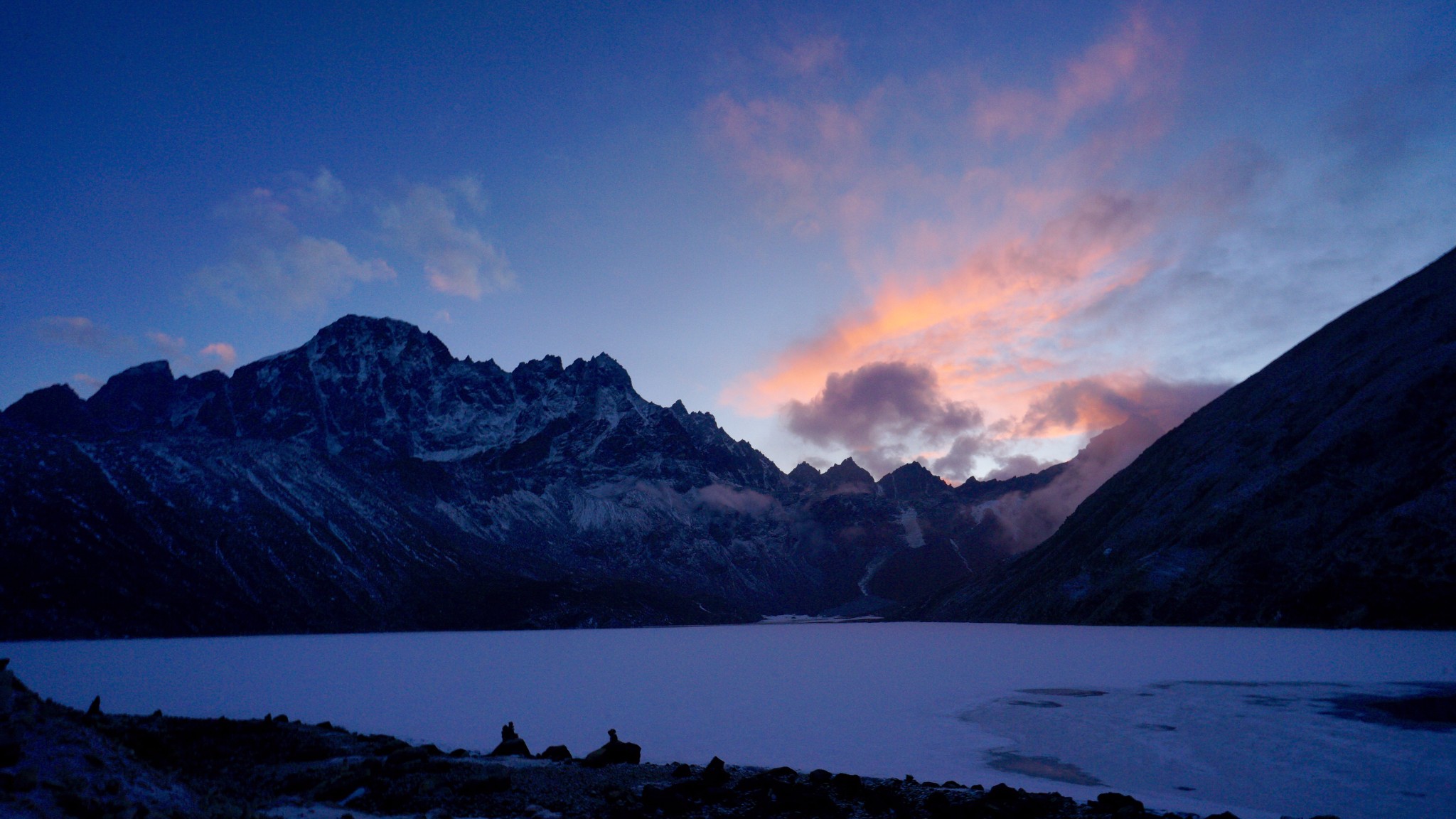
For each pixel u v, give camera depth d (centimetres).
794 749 4294
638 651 15112
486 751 4269
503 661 12150
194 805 1938
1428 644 8862
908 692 6956
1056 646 11738
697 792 2769
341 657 13388
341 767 3262
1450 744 3972
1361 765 3559
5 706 1884
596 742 4588
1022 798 2764
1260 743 4116
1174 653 9369
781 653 13388
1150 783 3341
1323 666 7388
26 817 1449
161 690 7888
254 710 6234
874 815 2534
